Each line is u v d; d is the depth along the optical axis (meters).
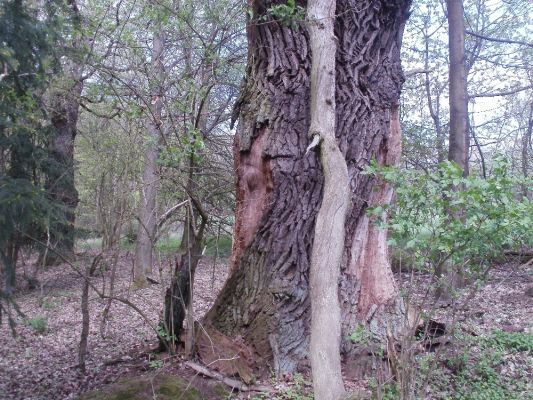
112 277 6.41
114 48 7.07
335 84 5.41
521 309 7.68
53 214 4.91
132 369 5.36
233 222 6.70
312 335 3.72
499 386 4.79
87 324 6.02
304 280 5.20
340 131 5.39
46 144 5.98
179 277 5.19
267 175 5.40
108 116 6.68
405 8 5.96
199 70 6.04
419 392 3.93
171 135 5.84
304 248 5.23
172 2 6.12
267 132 5.41
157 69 6.32
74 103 6.79
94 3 6.56
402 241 3.73
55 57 5.48
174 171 5.79
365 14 5.70
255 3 5.66
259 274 5.25
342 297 5.30
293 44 5.50
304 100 5.42
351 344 5.11
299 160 5.31
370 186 5.42
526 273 8.36
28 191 4.55
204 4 6.04
